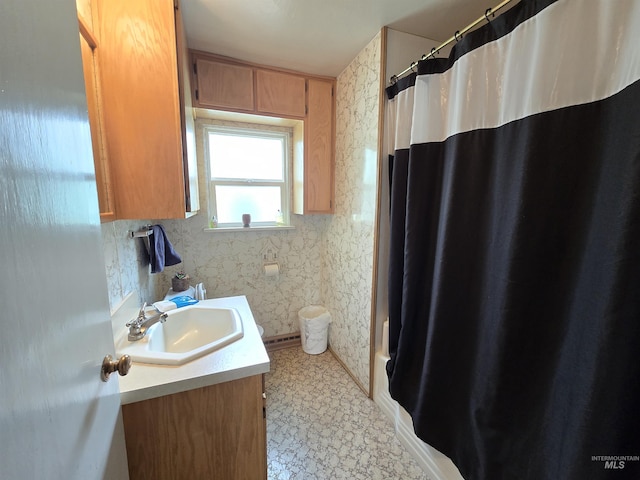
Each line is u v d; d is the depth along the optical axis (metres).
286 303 2.56
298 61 1.88
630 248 0.66
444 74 1.24
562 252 0.84
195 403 0.94
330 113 2.14
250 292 2.42
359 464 1.38
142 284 1.56
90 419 0.56
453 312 1.19
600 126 0.74
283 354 2.43
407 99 1.42
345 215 2.09
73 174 0.54
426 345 1.28
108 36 1.00
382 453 1.44
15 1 0.38
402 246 1.51
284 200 2.48
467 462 1.12
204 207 2.19
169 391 0.88
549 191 0.85
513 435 0.95
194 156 1.58
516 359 0.94
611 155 0.71
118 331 1.14
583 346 0.76
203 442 0.96
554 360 0.86
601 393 0.69
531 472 0.89
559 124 0.81
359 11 1.38
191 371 0.94
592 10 0.74
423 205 1.35
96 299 0.63
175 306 1.42
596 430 0.70
